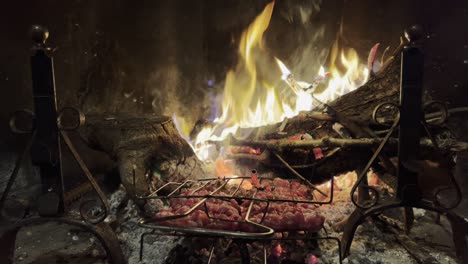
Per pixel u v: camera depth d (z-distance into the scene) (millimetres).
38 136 690
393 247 856
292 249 802
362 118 1019
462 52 1485
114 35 1570
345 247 764
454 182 700
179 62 1703
